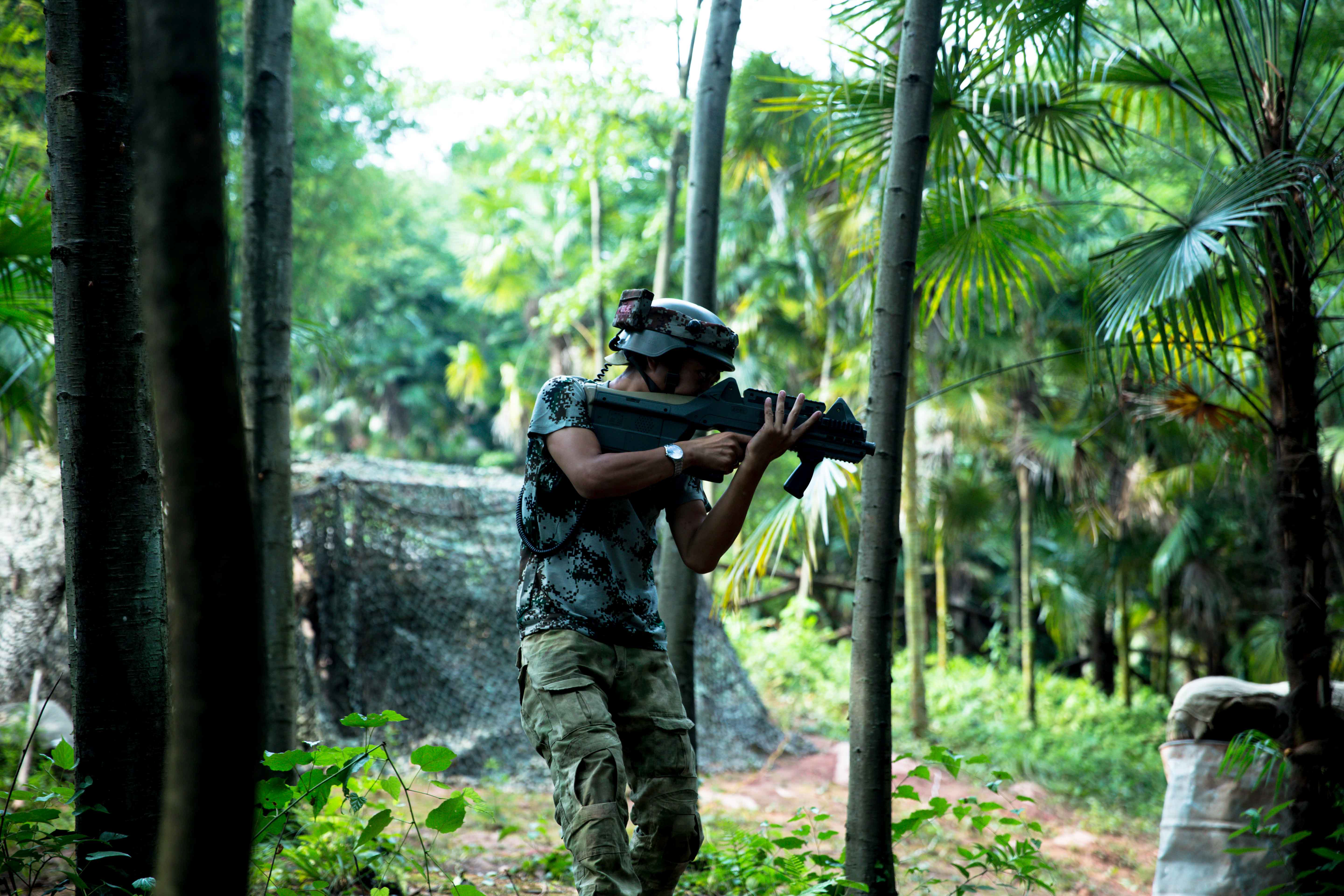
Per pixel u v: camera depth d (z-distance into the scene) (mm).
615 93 9125
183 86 1258
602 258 13227
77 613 2570
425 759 2512
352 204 16484
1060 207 5609
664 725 2451
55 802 3307
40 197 4348
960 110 4188
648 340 2461
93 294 2541
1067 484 10836
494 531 7828
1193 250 3744
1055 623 14086
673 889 2506
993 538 17453
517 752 7176
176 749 1299
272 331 4602
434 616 7371
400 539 7395
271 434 4582
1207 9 4980
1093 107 4875
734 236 13148
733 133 9859
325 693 6938
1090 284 4293
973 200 4539
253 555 1324
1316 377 4070
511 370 17359
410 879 3797
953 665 14414
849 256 4641
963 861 5621
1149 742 10969
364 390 25328
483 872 4141
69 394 2549
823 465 3873
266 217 4609
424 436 25969
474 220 16953
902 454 3176
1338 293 4754
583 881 2178
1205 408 5184
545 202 16109
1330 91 4195
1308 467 3984
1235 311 4688
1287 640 3947
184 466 1275
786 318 14766
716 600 5430
